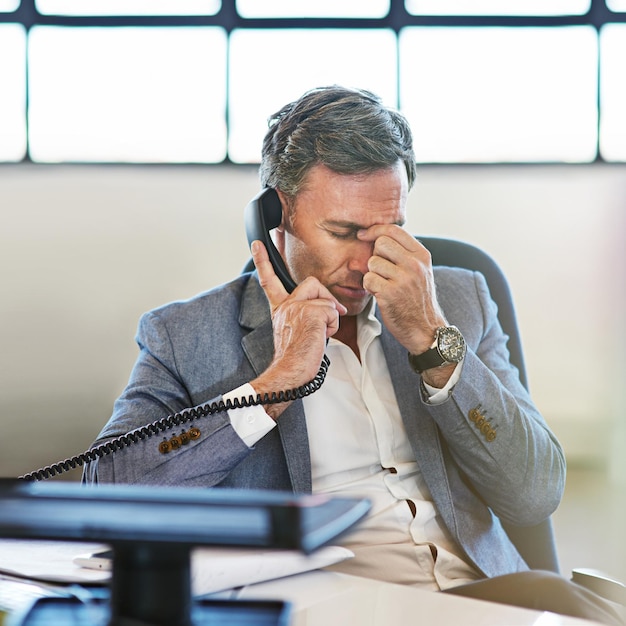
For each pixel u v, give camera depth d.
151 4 5.93
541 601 1.05
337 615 0.86
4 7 5.92
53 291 5.98
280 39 5.95
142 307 6.00
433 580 1.41
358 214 1.46
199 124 6.03
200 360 1.51
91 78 6.00
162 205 6.04
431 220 6.03
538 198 6.00
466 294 1.65
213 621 0.71
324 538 0.61
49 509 0.62
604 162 5.96
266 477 1.46
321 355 1.40
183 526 0.61
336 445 1.50
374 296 1.46
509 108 5.97
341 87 1.51
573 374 5.97
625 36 5.88
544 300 6.01
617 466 5.68
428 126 5.99
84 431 5.87
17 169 6.01
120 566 0.65
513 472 1.44
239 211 6.04
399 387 1.53
